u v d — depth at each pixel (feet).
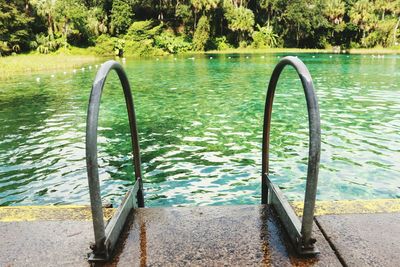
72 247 5.54
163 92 44.80
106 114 31.78
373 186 15.93
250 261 5.07
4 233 5.94
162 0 163.73
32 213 6.61
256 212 6.36
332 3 172.96
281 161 19.04
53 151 21.88
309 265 4.99
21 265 5.16
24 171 18.57
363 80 55.47
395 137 23.62
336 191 15.44
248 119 29.32
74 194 15.83
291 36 179.11
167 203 14.61
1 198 15.44
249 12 166.20
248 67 79.00
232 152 20.94
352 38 180.14
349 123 27.63
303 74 4.92
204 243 5.49
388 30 172.24
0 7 116.37
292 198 14.84
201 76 62.39
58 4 130.41
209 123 28.12
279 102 36.81
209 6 150.71
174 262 5.08
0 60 97.60
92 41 138.51
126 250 5.37
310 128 4.74
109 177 17.44
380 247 5.40
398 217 6.22
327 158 19.58
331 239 5.57
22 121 30.40
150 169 18.40
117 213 5.81
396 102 36.52
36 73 70.08
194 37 152.15
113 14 143.54
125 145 22.59
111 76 60.80
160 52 132.57
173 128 26.71
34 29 132.98
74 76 64.85
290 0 170.81
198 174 17.63
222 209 6.49
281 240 5.53
